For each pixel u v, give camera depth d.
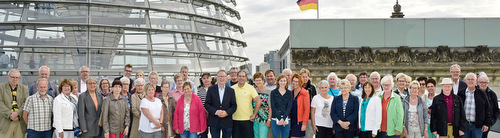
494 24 29.28
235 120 9.93
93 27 18.06
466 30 29.28
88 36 17.86
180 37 19.72
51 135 9.77
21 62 17.05
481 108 9.69
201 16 20.88
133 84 11.11
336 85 11.02
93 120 9.42
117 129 9.50
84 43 17.73
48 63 17.30
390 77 9.39
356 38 28.98
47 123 9.48
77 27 17.95
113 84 9.53
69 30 17.84
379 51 28.69
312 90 10.79
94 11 18.45
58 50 17.55
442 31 29.20
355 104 9.44
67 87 9.45
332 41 28.95
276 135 9.84
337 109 9.51
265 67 23.80
